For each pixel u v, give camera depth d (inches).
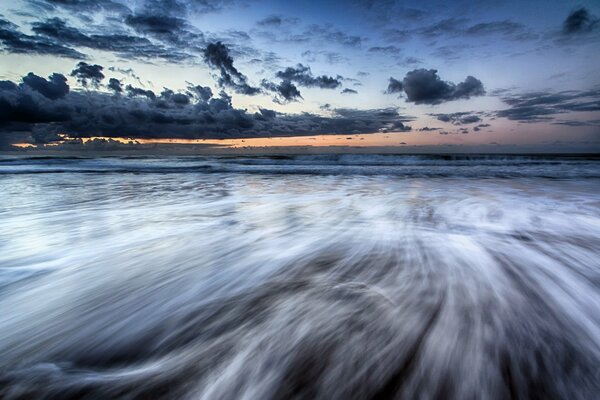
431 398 55.4
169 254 148.0
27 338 77.6
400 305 90.2
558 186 442.9
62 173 729.6
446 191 394.9
